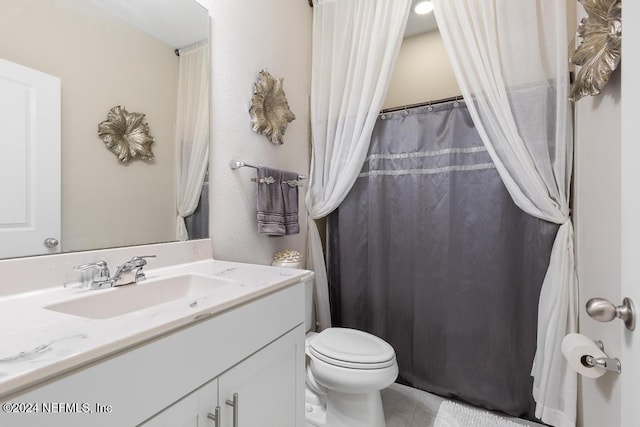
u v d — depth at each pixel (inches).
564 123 52.5
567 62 52.9
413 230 69.3
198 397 26.5
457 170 64.6
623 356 22.0
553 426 52.6
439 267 66.1
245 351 31.9
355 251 75.6
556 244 53.7
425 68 86.3
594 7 36.1
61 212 35.4
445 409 62.5
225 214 56.4
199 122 51.5
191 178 50.4
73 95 36.4
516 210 59.8
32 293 32.5
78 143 36.9
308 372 60.8
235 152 58.4
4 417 16.0
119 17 41.0
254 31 62.8
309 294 66.4
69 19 36.0
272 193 61.4
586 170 47.7
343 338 57.9
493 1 56.3
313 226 77.5
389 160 72.2
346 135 71.0
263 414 34.3
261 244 64.4
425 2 74.4
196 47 51.0
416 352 68.8
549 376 53.1
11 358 18.0
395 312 71.6
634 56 20.2
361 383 48.8
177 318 24.5
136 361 21.9
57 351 18.8
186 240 49.5
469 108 58.4
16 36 31.8
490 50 55.9
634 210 20.4
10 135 31.5
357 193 75.5
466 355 63.7
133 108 42.6
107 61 39.6
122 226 41.3
